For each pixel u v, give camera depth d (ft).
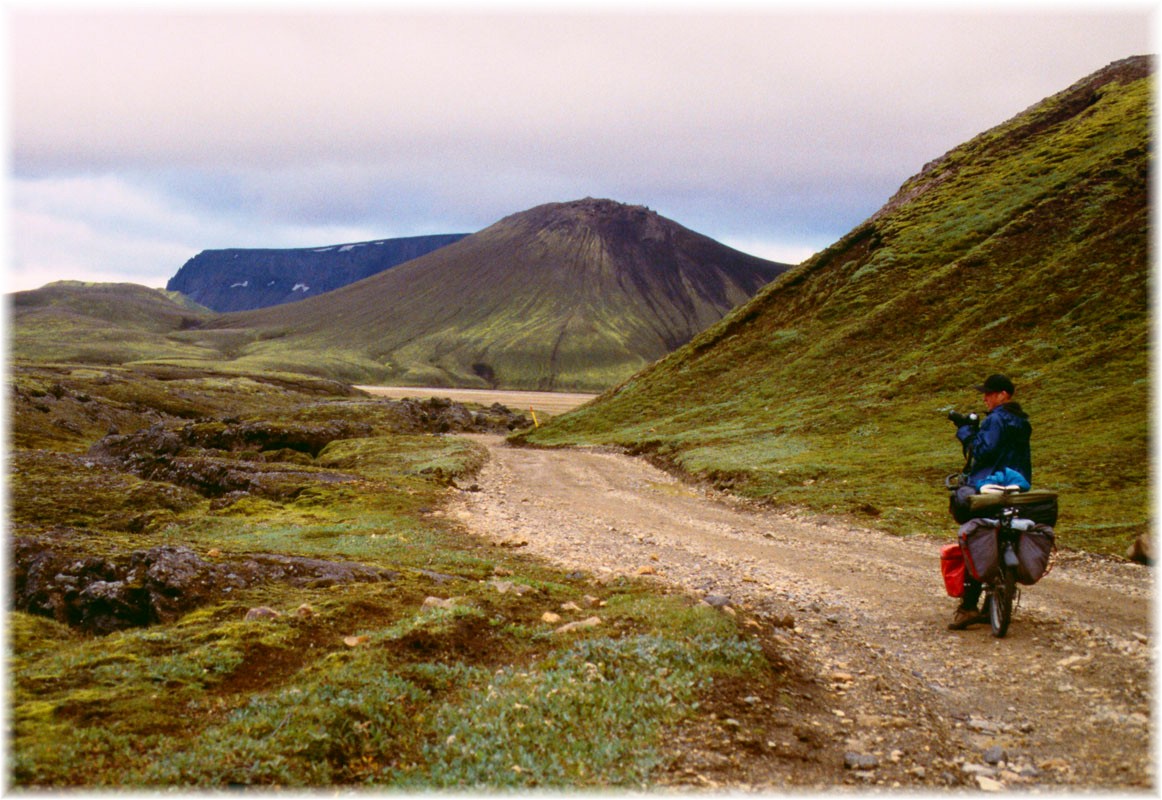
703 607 40.09
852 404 194.49
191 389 585.22
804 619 44.70
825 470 131.23
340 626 37.42
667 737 25.25
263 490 130.31
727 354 290.56
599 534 87.61
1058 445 118.62
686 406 257.96
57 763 21.77
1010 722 28.40
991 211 292.81
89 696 26.50
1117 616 43.47
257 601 43.27
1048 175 298.56
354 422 296.92
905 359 220.43
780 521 100.89
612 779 22.34
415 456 198.49
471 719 26.21
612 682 29.35
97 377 536.01
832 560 70.03
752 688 30.07
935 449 140.26
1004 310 222.07
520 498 123.85
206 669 30.19
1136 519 78.59
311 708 25.41
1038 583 55.88
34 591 46.37
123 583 44.34
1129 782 22.49
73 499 123.95
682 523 98.84
